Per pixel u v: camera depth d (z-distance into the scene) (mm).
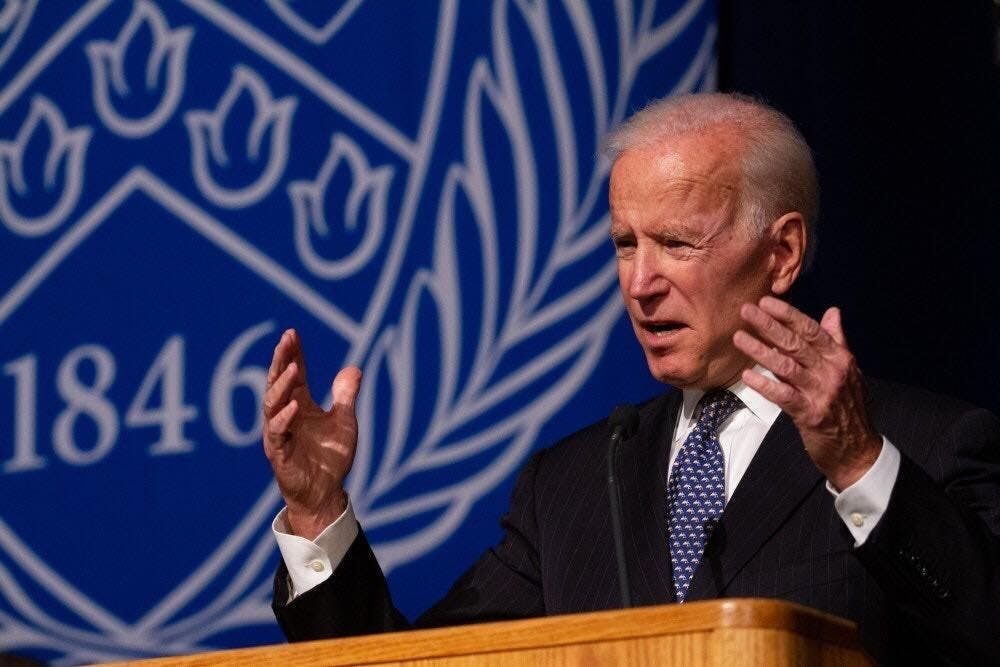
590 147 11344
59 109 12031
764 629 4586
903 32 11367
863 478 5820
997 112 11125
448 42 11625
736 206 7293
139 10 12062
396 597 10945
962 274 11023
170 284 11633
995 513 6605
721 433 7402
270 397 6770
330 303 11422
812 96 11312
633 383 11047
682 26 11352
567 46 11445
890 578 5836
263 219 11617
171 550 11266
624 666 4723
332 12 11805
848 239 11125
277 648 5301
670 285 7258
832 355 5758
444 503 11047
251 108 11781
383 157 11562
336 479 6977
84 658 11188
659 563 7039
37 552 11359
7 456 11547
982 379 10875
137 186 11812
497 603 7742
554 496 7824
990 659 5855
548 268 11258
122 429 11492
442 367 11219
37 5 12211
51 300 11742
